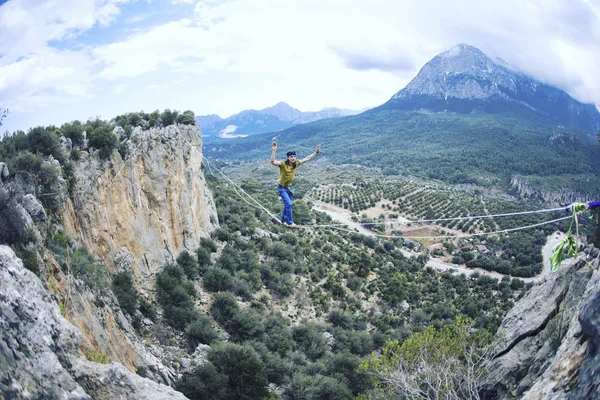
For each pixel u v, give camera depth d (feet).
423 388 85.61
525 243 385.91
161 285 145.59
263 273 193.16
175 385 112.68
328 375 142.10
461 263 359.05
